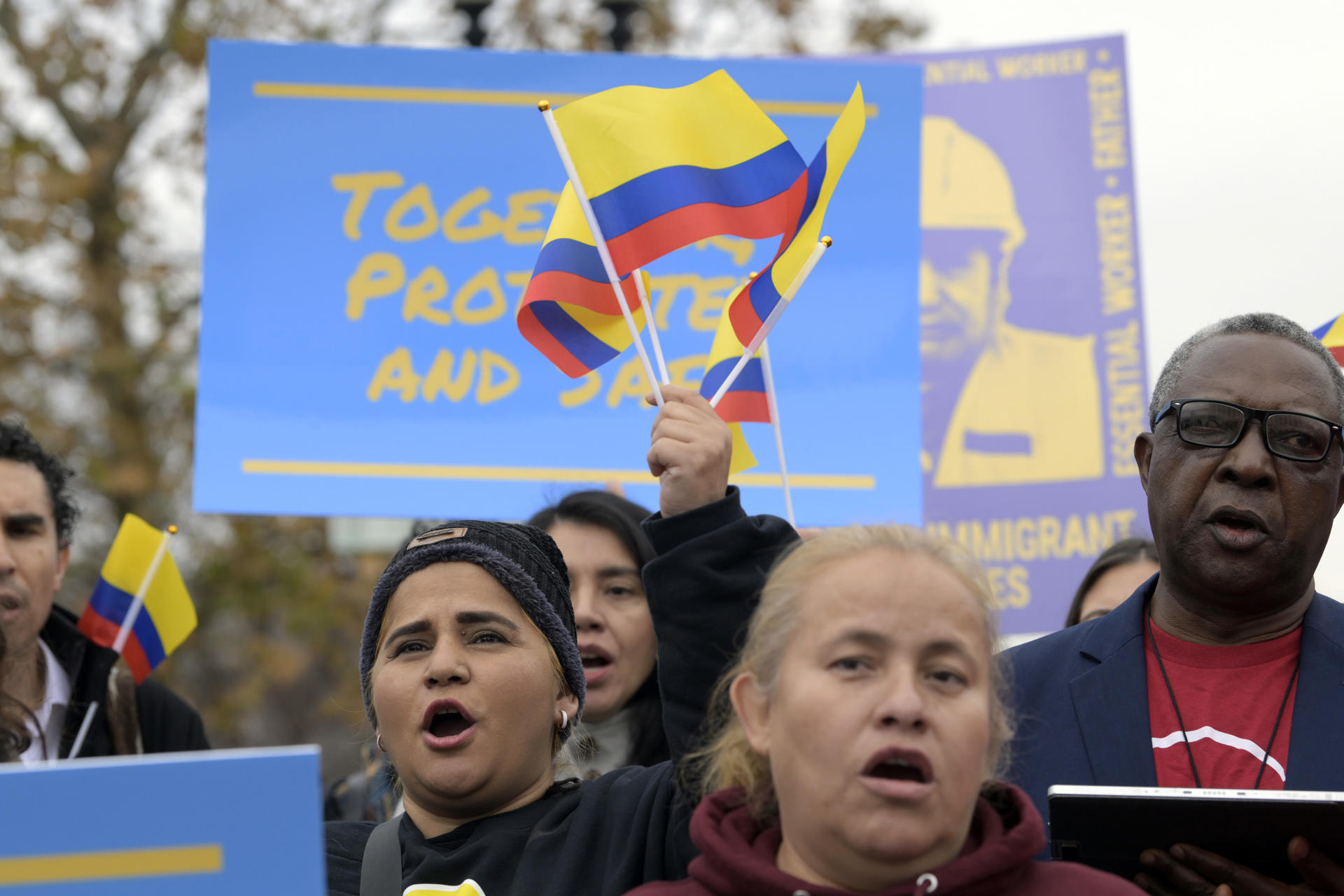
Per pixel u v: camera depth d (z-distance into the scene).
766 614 5.24
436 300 10.73
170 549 9.50
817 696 4.83
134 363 25.81
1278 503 6.29
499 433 10.51
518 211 10.90
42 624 8.96
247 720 29.89
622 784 6.57
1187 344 6.77
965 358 12.66
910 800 4.67
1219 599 6.45
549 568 6.86
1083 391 12.47
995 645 5.24
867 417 10.70
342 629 26.00
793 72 11.20
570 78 11.06
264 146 10.85
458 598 6.48
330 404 10.55
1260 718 6.41
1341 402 6.48
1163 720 6.51
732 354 7.57
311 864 4.26
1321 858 5.29
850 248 10.98
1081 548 12.20
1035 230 12.78
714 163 7.49
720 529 6.48
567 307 7.53
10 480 8.93
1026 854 4.82
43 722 8.88
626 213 7.40
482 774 6.30
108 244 26.33
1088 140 12.86
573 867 6.21
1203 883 5.35
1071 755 6.47
